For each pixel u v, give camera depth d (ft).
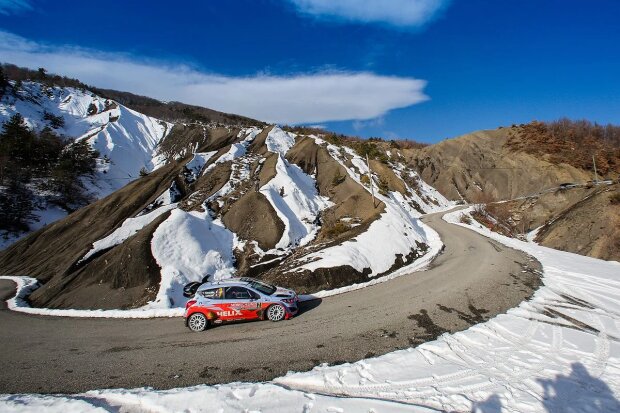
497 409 20.42
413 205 174.19
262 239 89.15
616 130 300.20
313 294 46.21
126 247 72.49
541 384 23.11
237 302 37.06
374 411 19.86
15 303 65.16
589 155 237.45
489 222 169.27
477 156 285.64
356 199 112.68
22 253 108.58
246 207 99.04
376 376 24.34
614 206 135.03
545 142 269.44
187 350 31.07
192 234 79.30
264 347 30.58
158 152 267.59
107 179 214.90
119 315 44.14
